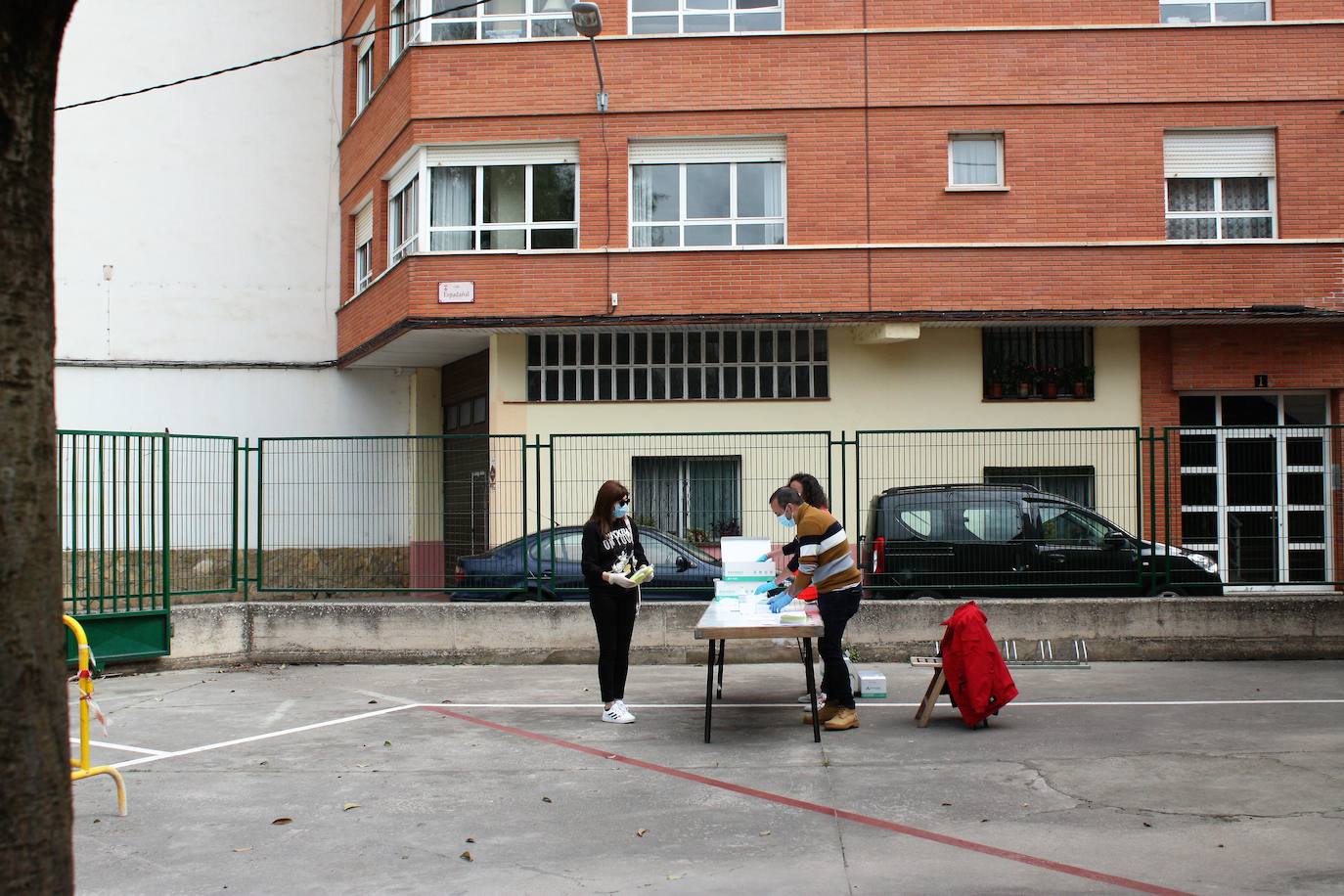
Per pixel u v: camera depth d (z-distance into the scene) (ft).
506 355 57.93
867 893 17.22
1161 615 40.42
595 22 50.67
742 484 43.73
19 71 9.84
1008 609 40.57
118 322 66.69
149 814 22.36
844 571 29.68
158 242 67.51
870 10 56.24
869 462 43.19
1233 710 31.37
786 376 57.41
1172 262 55.06
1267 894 16.87
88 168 66.85
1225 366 56.59
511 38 58.03
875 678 34.30
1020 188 55.57
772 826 20.93
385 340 59.72
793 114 56.18
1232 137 56.08
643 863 18.98
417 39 58.34
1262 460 42.47
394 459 44.47
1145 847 19.19
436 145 57.67
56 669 9.99
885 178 55.72
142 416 66.80
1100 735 28.27
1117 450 42.60
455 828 21.22
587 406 57.41
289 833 21.01
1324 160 55.62
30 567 9.78
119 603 43.06
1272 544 42.22
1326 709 31.42
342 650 41.93
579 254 55.77
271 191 69.05
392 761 26.61
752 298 55.47
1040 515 42.32
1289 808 21.39
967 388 56.95
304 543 44.57
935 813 21.54
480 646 41.70
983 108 55.77
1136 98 55.57
